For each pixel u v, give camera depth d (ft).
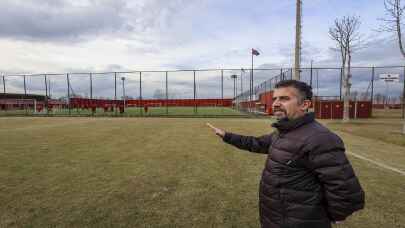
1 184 15.67
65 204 12.85
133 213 11.93
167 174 17.85
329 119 74.43
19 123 57.11
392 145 28.71
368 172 18.30
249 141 7.46
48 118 75.20
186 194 14.23
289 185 5.29
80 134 37.81
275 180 5.47
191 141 31.37
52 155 23.54
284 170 5.33
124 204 12.90
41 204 12.84
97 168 19.25
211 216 11.68
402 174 17.84
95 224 10.90
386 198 13.62
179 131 41.34
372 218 11.43
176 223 11.03
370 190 14.78
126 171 18.51
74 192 14.44
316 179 5.19
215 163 20.85
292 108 5.49
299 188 5.21
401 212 12.01
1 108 120.37
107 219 11.34
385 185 15.60
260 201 5.99
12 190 14.69
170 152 24.93
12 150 25.81
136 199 13.52
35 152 24.84
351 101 77.15
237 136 7.73
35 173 17.94
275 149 5.65
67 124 54.24
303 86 5.53
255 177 17.28
